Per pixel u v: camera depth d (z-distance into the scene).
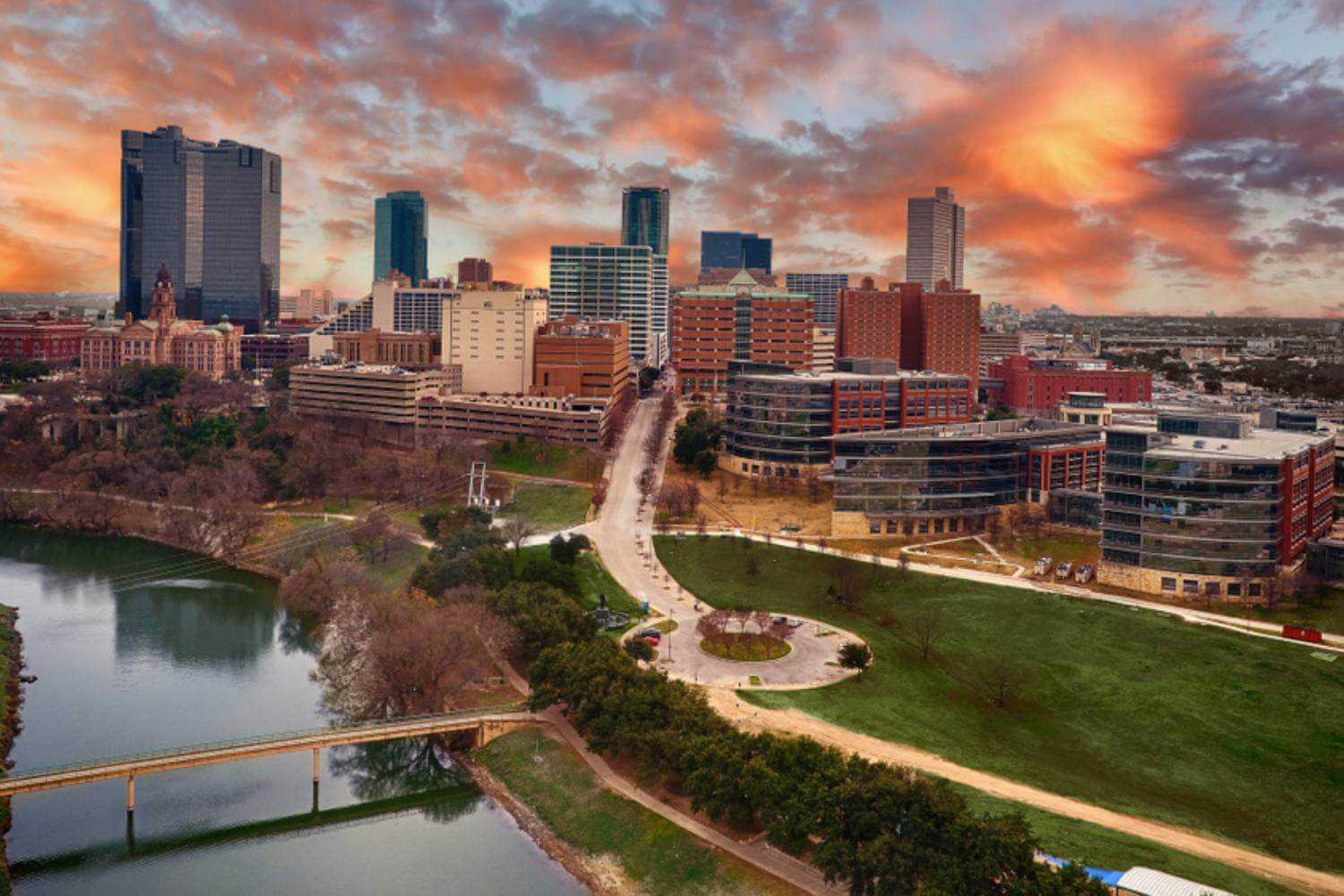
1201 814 188.88
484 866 186.38
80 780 195.00
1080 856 162.62
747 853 176.62
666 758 193.62
